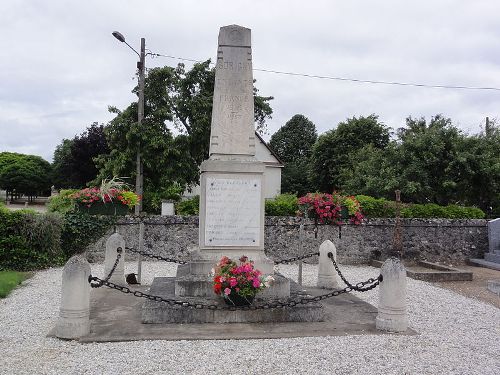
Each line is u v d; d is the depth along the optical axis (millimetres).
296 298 6867
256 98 26062
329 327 6293
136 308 7152
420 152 18984
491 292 10461
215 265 6934
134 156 21734
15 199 48625
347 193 24266
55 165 50000
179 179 22453
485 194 18969
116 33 16453
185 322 6312
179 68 23609
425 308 8258
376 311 7266
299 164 45344
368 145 31844
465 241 15727
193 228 13875
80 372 4535
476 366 5035
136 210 18812
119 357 4957
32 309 7324
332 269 9391
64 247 12812
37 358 4930
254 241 7391
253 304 6477
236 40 7637
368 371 4742
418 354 5344
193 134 23281
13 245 11602
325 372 4676
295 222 14359
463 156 18047
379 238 14805
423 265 14125
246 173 7371
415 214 15766
